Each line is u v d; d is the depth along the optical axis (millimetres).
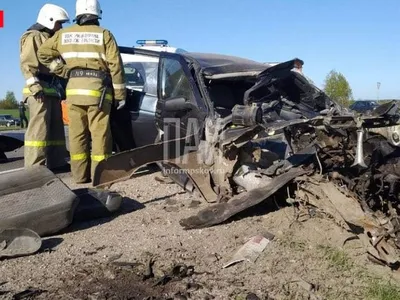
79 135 6320
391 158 4941
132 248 4273
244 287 3607
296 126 4703
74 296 3439
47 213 4457
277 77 5848
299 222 4520
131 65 7031
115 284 3619
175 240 4418
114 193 5152
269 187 4707
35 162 6543
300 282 3654
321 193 4395
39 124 6527
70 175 6984
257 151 5137
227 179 5184
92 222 4977
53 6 6578
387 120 4637
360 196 4410
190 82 5977
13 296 3420
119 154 5195
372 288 3566
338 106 6277
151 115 6617
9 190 4598
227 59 6789
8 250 4055
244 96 5789
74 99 6082
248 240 4324
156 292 3504
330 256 3994
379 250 3857
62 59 6270
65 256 4117
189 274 3783
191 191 5816
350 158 4836
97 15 6094
